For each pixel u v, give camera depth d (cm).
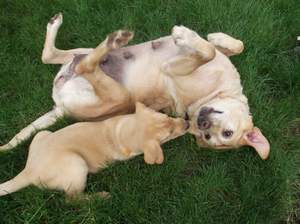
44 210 111
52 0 136
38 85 127
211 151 122
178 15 136
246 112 112
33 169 109
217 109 111
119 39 106
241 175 120
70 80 114
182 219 113
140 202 115
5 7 138
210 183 118
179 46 108
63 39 133
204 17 134
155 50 114
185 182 119
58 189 111
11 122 123
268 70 133
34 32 133
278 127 124
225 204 117
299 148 124
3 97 126
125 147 112
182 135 122
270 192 118
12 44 132
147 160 106
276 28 136
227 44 118
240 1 135
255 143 110
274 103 129
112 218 112
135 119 110
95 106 115
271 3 138
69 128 112
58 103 118
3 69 128
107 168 117
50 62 121
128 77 114
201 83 113
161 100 118
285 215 117
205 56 109
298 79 130
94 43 132
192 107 116
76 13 135
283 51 134
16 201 113
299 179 121
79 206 112
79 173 109
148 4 136
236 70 120
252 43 132
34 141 113
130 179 117
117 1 137
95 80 110
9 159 118
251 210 116
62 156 108
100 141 112
